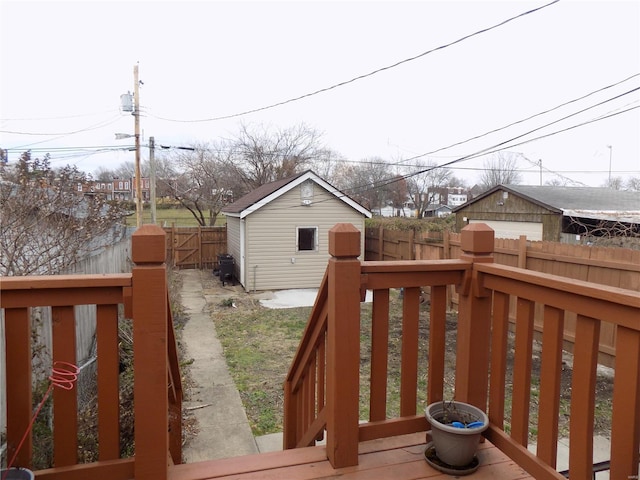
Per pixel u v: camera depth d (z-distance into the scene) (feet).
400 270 5.34
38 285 4.26
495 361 5.39
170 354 6.84
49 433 8.26
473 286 5.61
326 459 5.33
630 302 3.40
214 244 50.55
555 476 4.28
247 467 5.11
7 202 12.53
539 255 20.29
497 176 99.60
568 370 16.56
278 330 25.54
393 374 17.26
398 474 5.00
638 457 3.49
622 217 29.14
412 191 94.63
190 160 74.64
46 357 10.16
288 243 38.83
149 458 4.52
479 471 5.06
